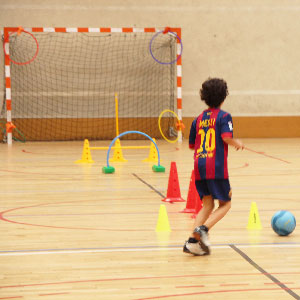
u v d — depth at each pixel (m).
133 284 5.27
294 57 24.92
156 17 24.11
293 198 10.12
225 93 6.50
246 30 24.59
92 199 10.19
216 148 6.28
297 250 6.53
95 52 23.86
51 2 23.48
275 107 24.95
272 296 4.88
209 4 24.33
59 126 23.83
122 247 6.74
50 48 23.55
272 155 17.75
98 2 23.73
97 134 24.16
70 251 6.55
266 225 7.95
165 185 11.79
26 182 12.30
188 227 7.89
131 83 24.20
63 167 14.96
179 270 5.73
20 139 23.53
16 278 5.48
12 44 23.25
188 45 24.34
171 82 24.36
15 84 23.41
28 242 6.99
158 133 24.52
